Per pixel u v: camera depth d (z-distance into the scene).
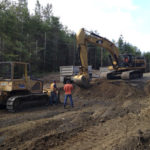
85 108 10.31
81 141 5.49
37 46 34.28
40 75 29.86
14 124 7.00
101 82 16.44
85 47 15.34
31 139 5.56
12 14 24.33
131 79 19.34
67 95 10.67
